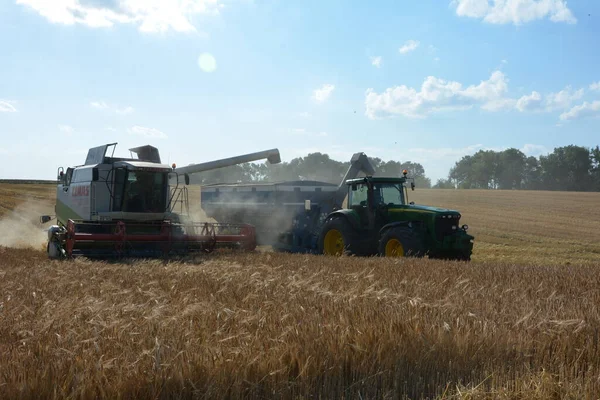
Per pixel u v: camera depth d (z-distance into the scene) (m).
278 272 9.48
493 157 121.81
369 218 15.48
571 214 38.59
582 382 3.96
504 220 34.56
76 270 10.01
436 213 14.17
